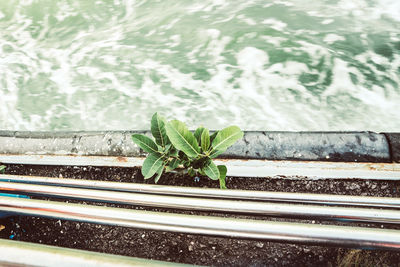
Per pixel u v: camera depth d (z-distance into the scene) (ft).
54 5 17.02
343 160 6.00
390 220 3.35
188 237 6.11
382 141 5.94
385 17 13.58
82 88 12.37
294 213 3.49
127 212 3.34
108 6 16.65
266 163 6.21
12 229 6.96
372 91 10.60
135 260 2.09
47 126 11.23
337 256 5.54
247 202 3.67
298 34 13.20
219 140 5.54
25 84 12.92
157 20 15.11
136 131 7.09
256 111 10.42
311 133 6.25
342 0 14.83
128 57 13.33
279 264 5.69
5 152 7.54
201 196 4.19
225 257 5.89
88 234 6.60
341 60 11.88
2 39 15.12
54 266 2.04
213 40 13.51
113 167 6.99
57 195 4.25
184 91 11.55
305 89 10.96
